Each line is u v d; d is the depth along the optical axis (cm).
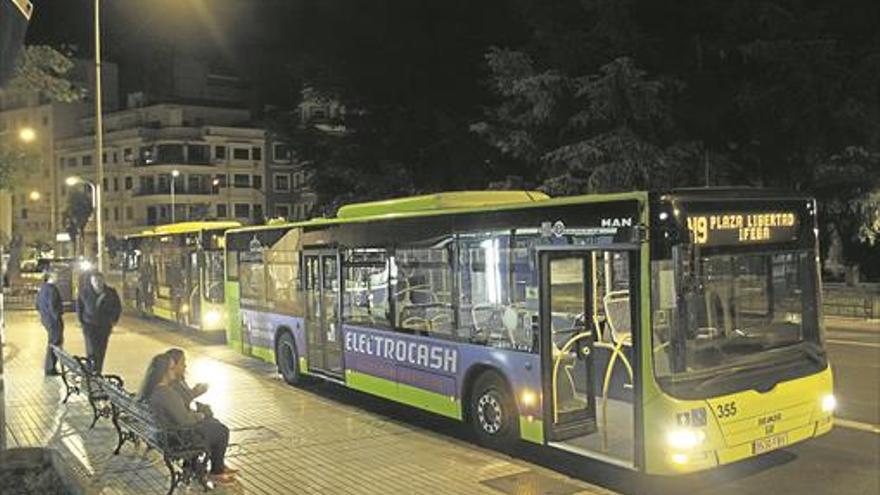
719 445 736
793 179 2861
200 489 738
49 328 1358
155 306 2625
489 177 3450
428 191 3512
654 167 2558
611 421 858
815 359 825
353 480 780
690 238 746
